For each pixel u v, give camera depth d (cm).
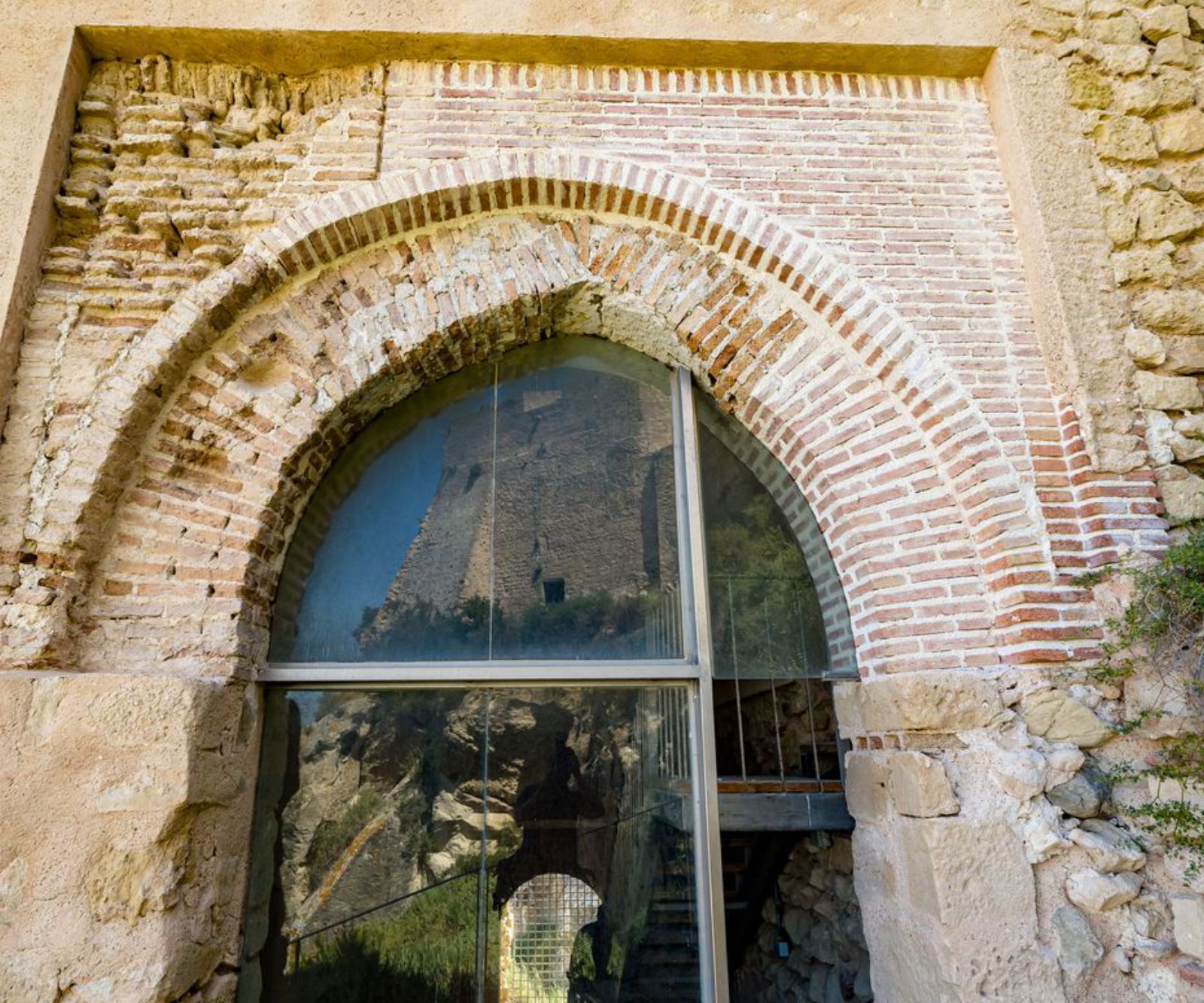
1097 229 372
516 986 334
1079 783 303
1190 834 295
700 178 374
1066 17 408
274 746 347
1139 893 293
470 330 376
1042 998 280
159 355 325
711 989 331
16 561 294
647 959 338
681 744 363
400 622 366
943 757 310
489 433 398
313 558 371
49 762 270
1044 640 318
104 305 331
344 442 383
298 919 329
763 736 510
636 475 397
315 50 371
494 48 377
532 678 359
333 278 368
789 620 383
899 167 388
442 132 371
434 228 378
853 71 402
